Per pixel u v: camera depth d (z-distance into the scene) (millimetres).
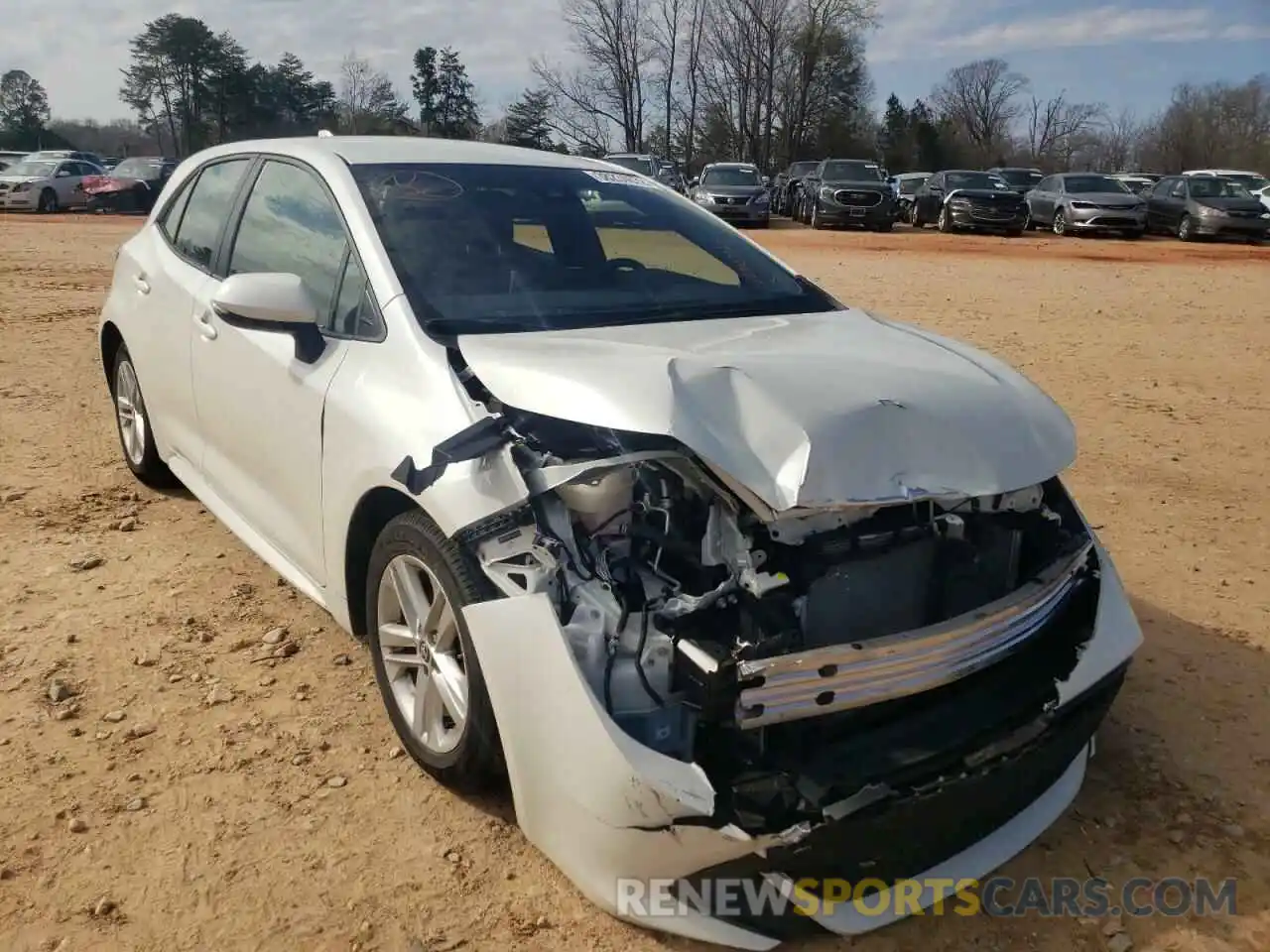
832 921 2465
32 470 5566
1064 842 2969
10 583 4203
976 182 28422
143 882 2652
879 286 14672
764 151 66562
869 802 2346
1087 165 89688
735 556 2443
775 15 63094
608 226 3887
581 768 2338
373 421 2969
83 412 6773
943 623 2529
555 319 3266
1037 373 8891
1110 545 5082
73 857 2723
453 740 2926
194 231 4535
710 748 2342
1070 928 2654
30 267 14602
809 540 2480
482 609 2564
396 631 3102
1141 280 16203
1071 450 2887
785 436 2486
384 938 2510
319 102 79438
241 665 3674
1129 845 2963
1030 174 35125
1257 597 4539
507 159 4070
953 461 2600
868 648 2385
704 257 3945
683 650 2332
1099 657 2893
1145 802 3143
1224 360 9570
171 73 76000
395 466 2842
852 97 69250
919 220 30312
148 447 5094
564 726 2377
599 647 2408
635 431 2463
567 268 3580
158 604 4090
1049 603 2822
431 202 3604
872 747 2492
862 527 2555
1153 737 3473
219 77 76812
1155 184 28125
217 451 4145
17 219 25781
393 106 65375
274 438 3549
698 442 2441
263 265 3879
